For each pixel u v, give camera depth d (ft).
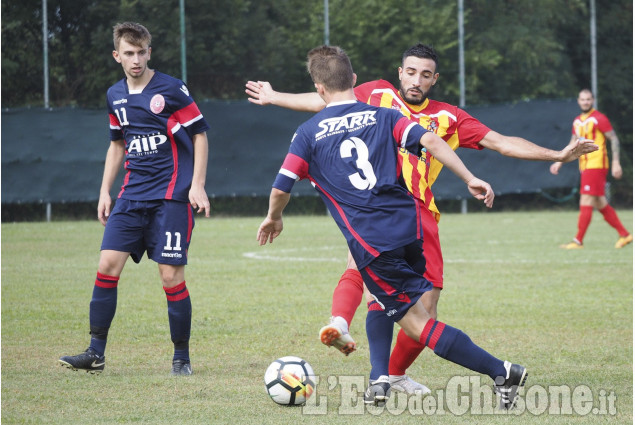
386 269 43.29
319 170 45.01
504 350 61.77
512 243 151.53
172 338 55.21
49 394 48.93
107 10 218.38
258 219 221.05
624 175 278.67
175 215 56.39
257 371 55.57
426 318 45.06
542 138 232.32
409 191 48.83
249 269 113.70
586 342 64.90
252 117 212.43
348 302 47.16
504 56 273.33
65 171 202.39
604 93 287.48
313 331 70.03
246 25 233.55
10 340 66.03
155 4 222.89
